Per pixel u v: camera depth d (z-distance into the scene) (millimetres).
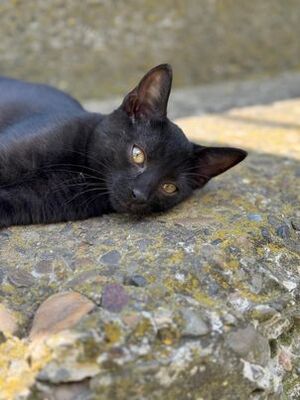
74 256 2412
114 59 5469
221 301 2281
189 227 2650
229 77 5828
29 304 2201
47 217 2721
